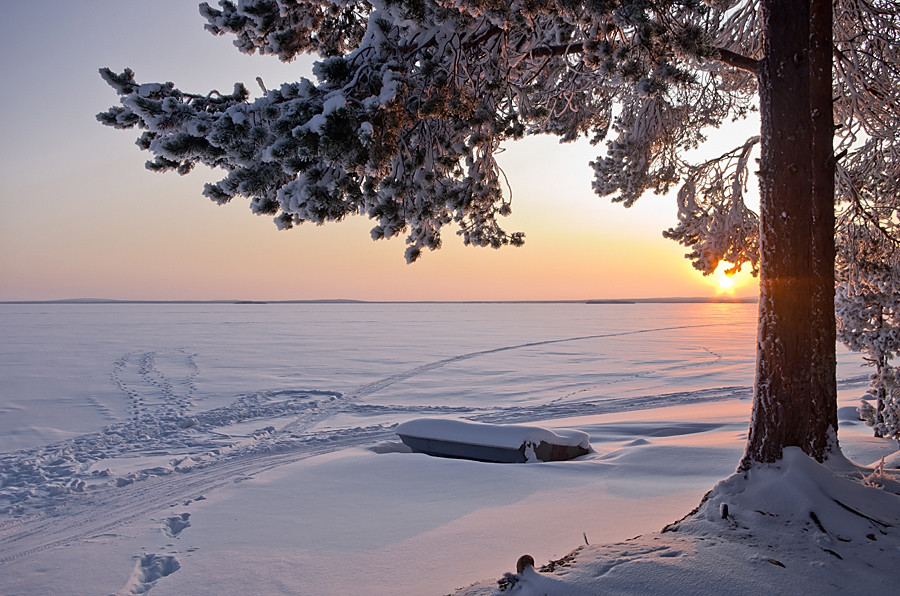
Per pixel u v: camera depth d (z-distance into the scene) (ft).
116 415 54.39
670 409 56.08
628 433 42.52
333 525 21.45
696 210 31.09
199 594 15.96
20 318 334.03
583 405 60.90
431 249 19.29
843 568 11.68
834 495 14.73
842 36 23.21
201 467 35.04
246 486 28.25
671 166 33.60
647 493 23.15
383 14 14.92
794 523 13.79
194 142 14.52
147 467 35.32
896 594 10.71
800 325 16.26
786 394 16.19
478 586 12.09
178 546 20.25
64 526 24.39
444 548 18.10
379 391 70.95
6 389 69.87
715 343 151.74
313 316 379.35
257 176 14.93
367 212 17.07
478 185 19.61
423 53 16.75
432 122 18.15
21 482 32.19
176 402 61.93
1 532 23.89
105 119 16.20
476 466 29.58
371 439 43.09
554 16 15.80
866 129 24.75
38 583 17.98
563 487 25.04
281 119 13.79
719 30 25.73
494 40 18.17
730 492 15.66
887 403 27.89
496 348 134.10
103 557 19.90
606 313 466.70
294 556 18.40
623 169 33.14
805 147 16.47
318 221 15.16
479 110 17.90
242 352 121.90
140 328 223.71
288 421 52.60
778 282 16.40
